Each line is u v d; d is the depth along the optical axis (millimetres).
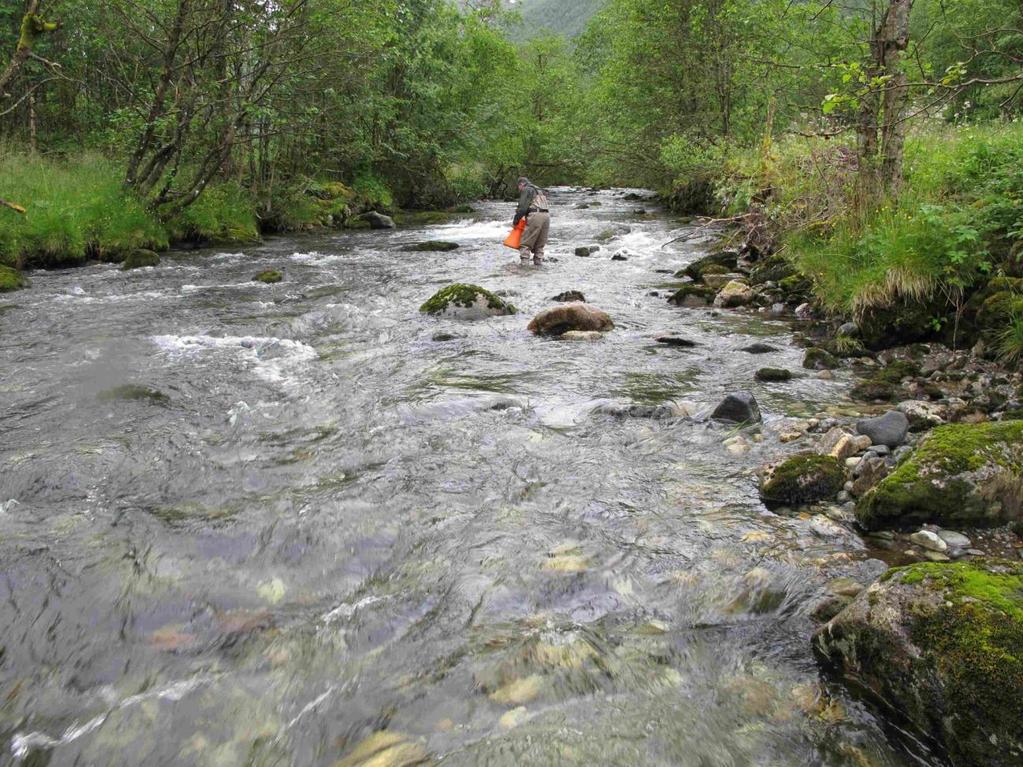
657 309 8992
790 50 14219
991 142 8719
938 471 3406
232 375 6277
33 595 3078
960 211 6785
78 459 4469
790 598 2943
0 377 6203
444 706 2400
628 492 3945
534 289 10320
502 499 3885
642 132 24875
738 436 4711
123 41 16672
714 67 21578
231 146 15977
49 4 8758
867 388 5473
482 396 5570
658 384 5910
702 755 2166
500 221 22422
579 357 6785
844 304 7379
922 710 2188
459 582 3111
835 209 8859
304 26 15148
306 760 2209
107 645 2766
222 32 14984
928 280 6426
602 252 14234
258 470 4305
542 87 45531
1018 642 2092
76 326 8125
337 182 23906
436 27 25516
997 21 11508
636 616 2871
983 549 3219
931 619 2256
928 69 7453
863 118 8055
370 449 4598
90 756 2246
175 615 2941
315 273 12102
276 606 2992
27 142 18719
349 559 3330
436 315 8656
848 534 3428
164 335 7734
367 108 21281
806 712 2336
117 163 17000
